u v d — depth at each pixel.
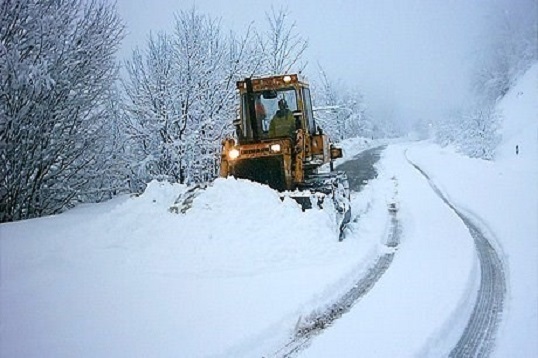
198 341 5.23
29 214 12.16
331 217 9.59
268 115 11.28
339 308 6.48
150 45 15.76
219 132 15.62
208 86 15.99
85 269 7.76
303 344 5.40
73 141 12.20
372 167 26.92
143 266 7.91
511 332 5.75
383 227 11.65
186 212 9.19
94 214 10.61
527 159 25.11
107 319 5.88
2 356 5.01
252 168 10.38
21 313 6.11
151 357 4.89
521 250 8.91
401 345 5.22
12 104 10.84
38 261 8.05
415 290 6.97
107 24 12.62
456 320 6.09
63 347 5.17
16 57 10.13
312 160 11.85
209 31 16.92
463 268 7.95
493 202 14.02
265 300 6.41
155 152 15.20
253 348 5.22
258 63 18.30
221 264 7.98
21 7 11.07
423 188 18.70
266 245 8.48
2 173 11.34
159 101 15.33
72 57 11.87
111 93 13.31
